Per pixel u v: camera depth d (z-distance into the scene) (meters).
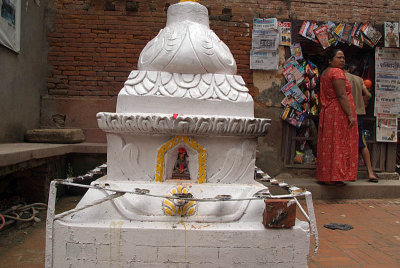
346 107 4.24
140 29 5.02
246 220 1.96
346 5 5.23
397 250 2.72
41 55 4.97
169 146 2.15
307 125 5.20
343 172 4.30
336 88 4.25
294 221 1.82
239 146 2.21
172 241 1.81
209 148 2.19
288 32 5.08
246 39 5.12
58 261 1.81
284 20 5.09
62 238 1.81
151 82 2.21
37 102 4.88
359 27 5.12
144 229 1.81
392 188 4.66
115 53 5.01
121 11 5.01
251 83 5.12
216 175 2.19
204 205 2.01
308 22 5.07
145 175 2.18
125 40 5.01
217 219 1.94
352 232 3.17
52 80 4.99
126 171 2.18
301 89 5.19
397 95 5.22
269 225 1.81
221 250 1.82
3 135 3.91
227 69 2.33
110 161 2.18
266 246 1.83
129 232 1.80
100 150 4.42
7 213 3.19
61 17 5.00
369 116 5.34
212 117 2.01
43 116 4.97
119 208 1.95
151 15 5.03
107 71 5.02
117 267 1.81
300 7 5.17
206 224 1.89
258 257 1.83
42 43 4.97
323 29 5.06
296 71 5.09
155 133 2.08
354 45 5.14
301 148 5.23
